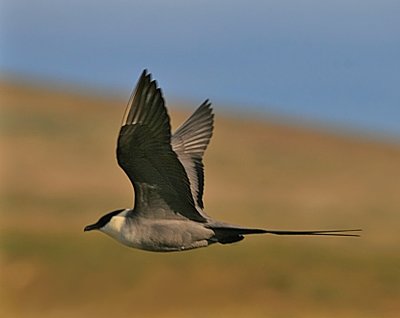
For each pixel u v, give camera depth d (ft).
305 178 128.77
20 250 90.58
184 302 82.79
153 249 40.27
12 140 134.72
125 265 87.35
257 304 82.48
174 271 86.17
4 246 91.20
